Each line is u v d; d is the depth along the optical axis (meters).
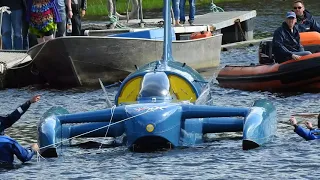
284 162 29.33
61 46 52.97
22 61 56.06
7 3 58.47
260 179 27.11
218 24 76.00
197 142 33.19
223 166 29.02
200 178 27.45
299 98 46.25
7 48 59.97
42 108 45.38
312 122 38.16
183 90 35.03
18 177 28.44
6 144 30.56
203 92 35.41
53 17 56.31
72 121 32.41
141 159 30.48
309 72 48.00
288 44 49.72
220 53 67.31
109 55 53.72
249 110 32.59
